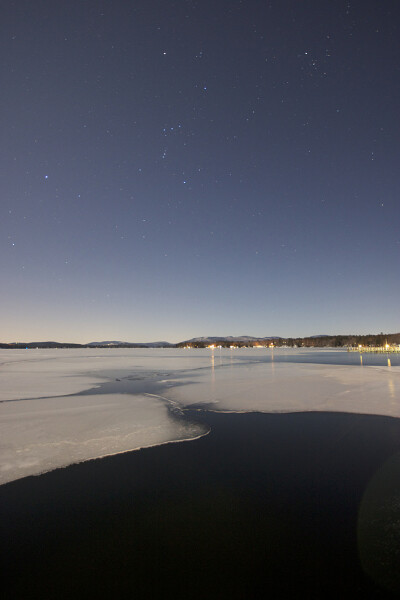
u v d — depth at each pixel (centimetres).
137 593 346
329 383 1752
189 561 394
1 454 721
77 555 406
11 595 345
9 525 471
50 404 1217
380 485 598
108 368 2989
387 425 987
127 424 957
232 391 1543
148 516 494
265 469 671
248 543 427
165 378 2123
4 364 3553
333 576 366
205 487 589
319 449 788
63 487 584
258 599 335
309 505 526
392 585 353
